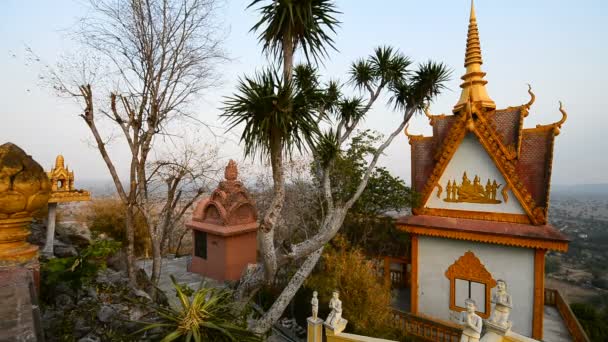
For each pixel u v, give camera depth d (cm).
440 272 1462
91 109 952
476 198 1411
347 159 1545
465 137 1455
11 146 346
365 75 1283
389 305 1363
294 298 1509
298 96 647
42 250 888
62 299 619
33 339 220
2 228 338
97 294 702
